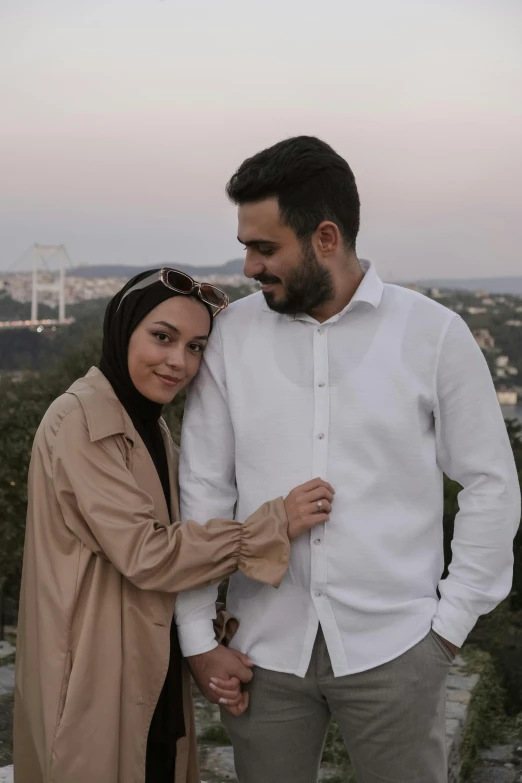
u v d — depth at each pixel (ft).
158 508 6.35
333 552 5.97
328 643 6.01
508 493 6.16
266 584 6.21
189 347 6.37
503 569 6.23
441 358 6.07
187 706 6.68
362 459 5.98
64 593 5.96
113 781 5.94
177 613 6.31
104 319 6.48
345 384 6.01
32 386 27.96
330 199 5.88
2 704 12.38
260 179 5.82
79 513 6.03
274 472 6.14
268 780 6.40
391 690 5.98
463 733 12.10
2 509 25.84
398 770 6.12
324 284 5.98
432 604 6.16
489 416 6.15
